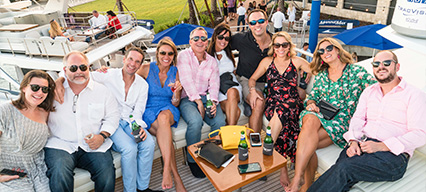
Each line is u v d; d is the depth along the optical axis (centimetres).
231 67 386
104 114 290
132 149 279
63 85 271
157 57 322
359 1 1370
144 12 2036
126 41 859
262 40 374
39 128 252
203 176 332
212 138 297
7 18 845
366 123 266
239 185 238
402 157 232
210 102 330
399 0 278
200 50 344
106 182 271
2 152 243
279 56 330
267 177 331
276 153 271
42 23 884
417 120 232
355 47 860
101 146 276
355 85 292
